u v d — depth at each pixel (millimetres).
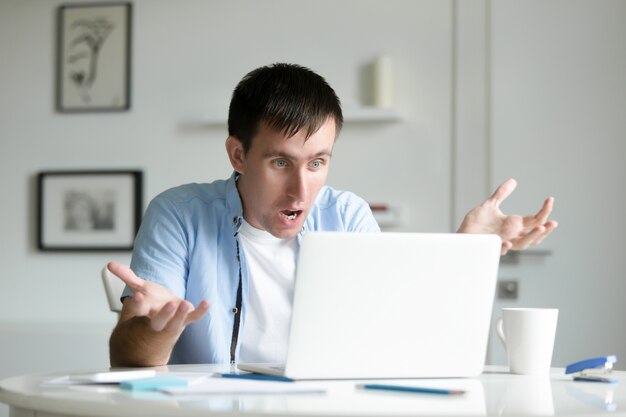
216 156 3479
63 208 3578
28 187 3623
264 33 3459
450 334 1253
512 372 1375
